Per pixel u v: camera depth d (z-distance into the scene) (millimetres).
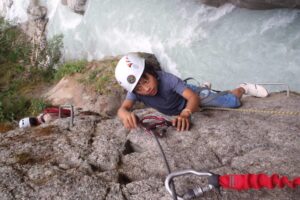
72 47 6535
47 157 1772
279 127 1984
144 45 5504
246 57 4473
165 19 5410
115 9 6055
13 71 5957
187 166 1681
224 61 4613
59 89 4961
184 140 1888
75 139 1945
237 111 2258
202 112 2250
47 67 5910
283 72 4125
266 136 1896
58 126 2113
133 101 1983
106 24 6102
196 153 1779
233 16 4895
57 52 6324
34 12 7230
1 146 1882
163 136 1930
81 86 4746
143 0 5816
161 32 5383
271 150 1754
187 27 5160
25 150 1830
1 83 5719
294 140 1838
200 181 1529
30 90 5441
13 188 1525
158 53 5309
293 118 2127
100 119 2246
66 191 1512
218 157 1756
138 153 1811
